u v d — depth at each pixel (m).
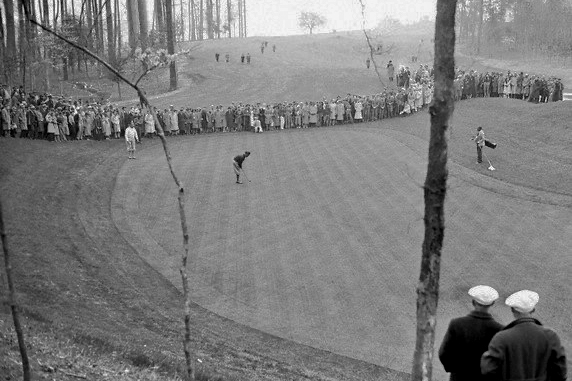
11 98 36.28
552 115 38.91
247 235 23.59
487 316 7.28
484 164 32.53
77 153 33.44
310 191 29.12
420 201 27.00
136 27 65.00
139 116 40.53
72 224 22.56
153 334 14.81
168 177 31.47
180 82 67.62
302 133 43.00
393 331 16.47
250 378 12.55
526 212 25.66
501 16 91.31
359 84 63.44
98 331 13.63
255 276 19.88
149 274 19.47
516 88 48.72
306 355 14.97
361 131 42.00
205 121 44.25
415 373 7.22
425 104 48.88
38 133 35.12
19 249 18.73
